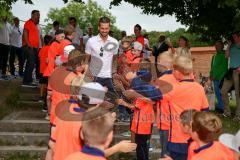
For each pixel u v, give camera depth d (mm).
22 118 8336
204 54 22953
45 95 8742
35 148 7367
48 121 8031
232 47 10172
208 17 11773
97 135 2953
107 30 6730
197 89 4871
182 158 4887
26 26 10273
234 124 9328
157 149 7586
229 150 3643
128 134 7582
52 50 7375
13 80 11102
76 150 3695
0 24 8312
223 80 10336
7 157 7125
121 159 7254
